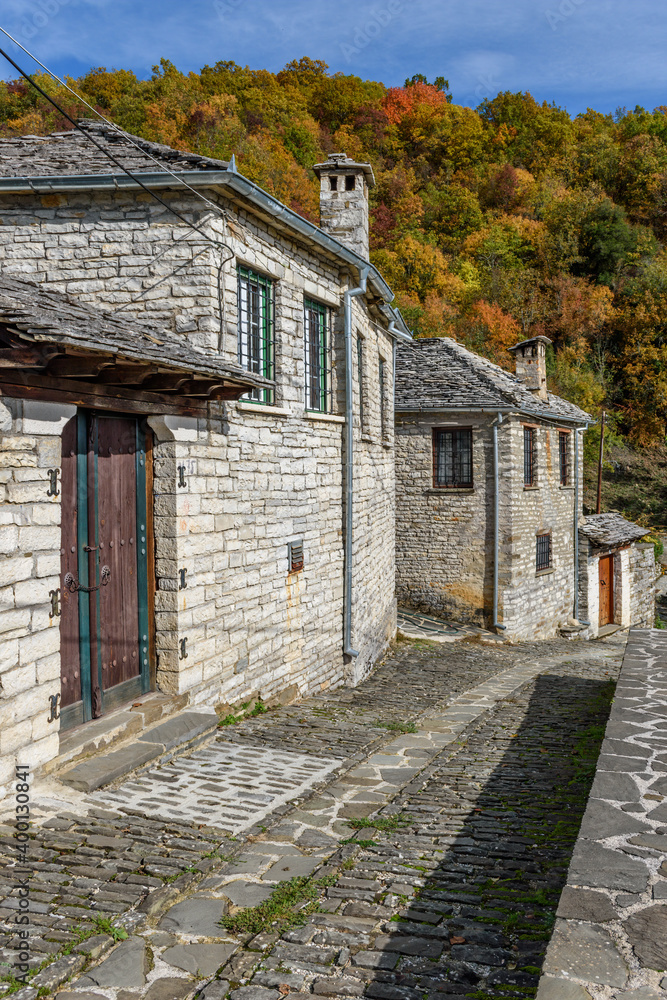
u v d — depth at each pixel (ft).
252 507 26.03
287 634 28.86
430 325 119.85
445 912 12.42
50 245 24.39
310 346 31.83
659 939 8.65
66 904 12.42
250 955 11.21
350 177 39.11
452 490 58.18
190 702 22.26
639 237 139.85
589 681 37.17
